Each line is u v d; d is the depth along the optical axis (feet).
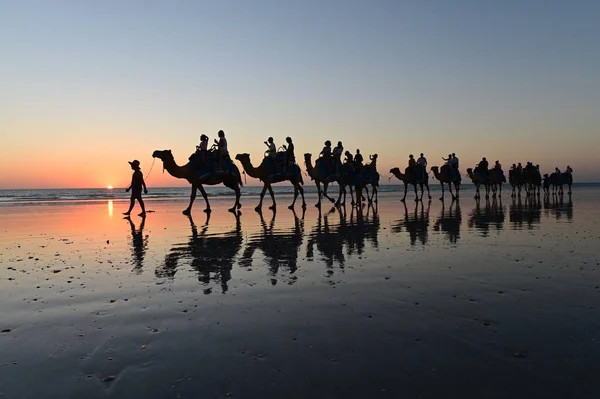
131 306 15.25
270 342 11.57
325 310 14.29
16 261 24.13
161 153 55.93
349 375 9.55
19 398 8.92
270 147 64.13
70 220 52.65
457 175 91.61
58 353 11.19
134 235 35.65
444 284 17.37
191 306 15.12
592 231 33.35
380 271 20.07
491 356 10.36
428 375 9.46
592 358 10.14
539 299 14.98
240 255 25.12
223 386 9.20
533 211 56.08
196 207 78.84
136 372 9.98
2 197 163.43
